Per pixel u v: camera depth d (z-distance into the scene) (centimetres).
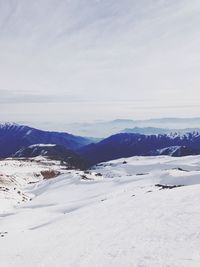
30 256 2344
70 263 1855
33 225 4397
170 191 3691
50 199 7931
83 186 9019
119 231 2356
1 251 2762
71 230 3025
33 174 15875
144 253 1638
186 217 2183
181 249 1562
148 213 2686
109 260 1688
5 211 6556
